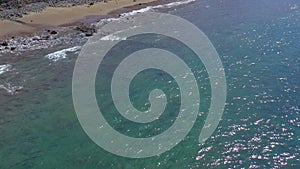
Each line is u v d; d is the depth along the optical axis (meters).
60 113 34.81
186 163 28.05
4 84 40.81
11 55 48.50
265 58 44.47
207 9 66.25
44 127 32.81
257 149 29.25
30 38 54.16
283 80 39.19
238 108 34.59
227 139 30.50
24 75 42.72
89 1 73.00
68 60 46.31
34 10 67.06
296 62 43.00
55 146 30.25
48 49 50.06
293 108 34.22
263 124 32.22
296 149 29.05
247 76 40.28
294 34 51.50
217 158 28.47
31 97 37.94
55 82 40.81
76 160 28.62
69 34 55.34
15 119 34.19
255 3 68.25
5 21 61.25
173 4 71.19
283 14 60.62
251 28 54.59
